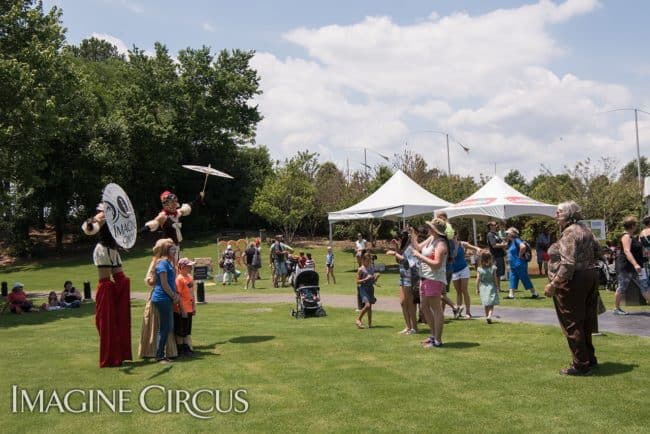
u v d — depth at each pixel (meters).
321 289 21.16
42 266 44.56
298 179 49.03
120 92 54.53
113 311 8.47
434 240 8.88
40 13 26.70
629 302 11.24
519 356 8.01
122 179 50.16
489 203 23.20
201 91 57.16
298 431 5.41
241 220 59.91
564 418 5.48
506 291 17.17
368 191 46.53
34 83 24.20
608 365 7.27
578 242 6.79
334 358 8.38
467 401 6.10
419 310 11.32
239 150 67.12
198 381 7.31
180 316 8.91
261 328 11.72
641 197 31.22
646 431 5.10
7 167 25.67
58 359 9.12
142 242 53.41
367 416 5.74
